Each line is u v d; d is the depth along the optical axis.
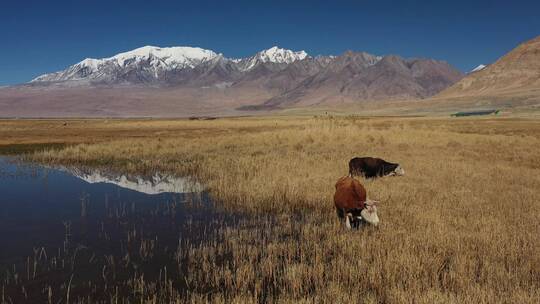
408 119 87.62
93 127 59.66
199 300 6.28
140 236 9.45
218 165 18.48
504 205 11.22
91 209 11.99
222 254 8.30
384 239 8.52
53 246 8.72
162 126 61.06
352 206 9.47
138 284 6.91
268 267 7.49
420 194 12.55
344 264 7.49
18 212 11.60
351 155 21.59
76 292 6.61
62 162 21.58
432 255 7.68
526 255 7.65
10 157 24.11
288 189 12.84
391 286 6.58
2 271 7.40
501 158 21.72
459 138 31.89
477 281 6.81
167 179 16.91
